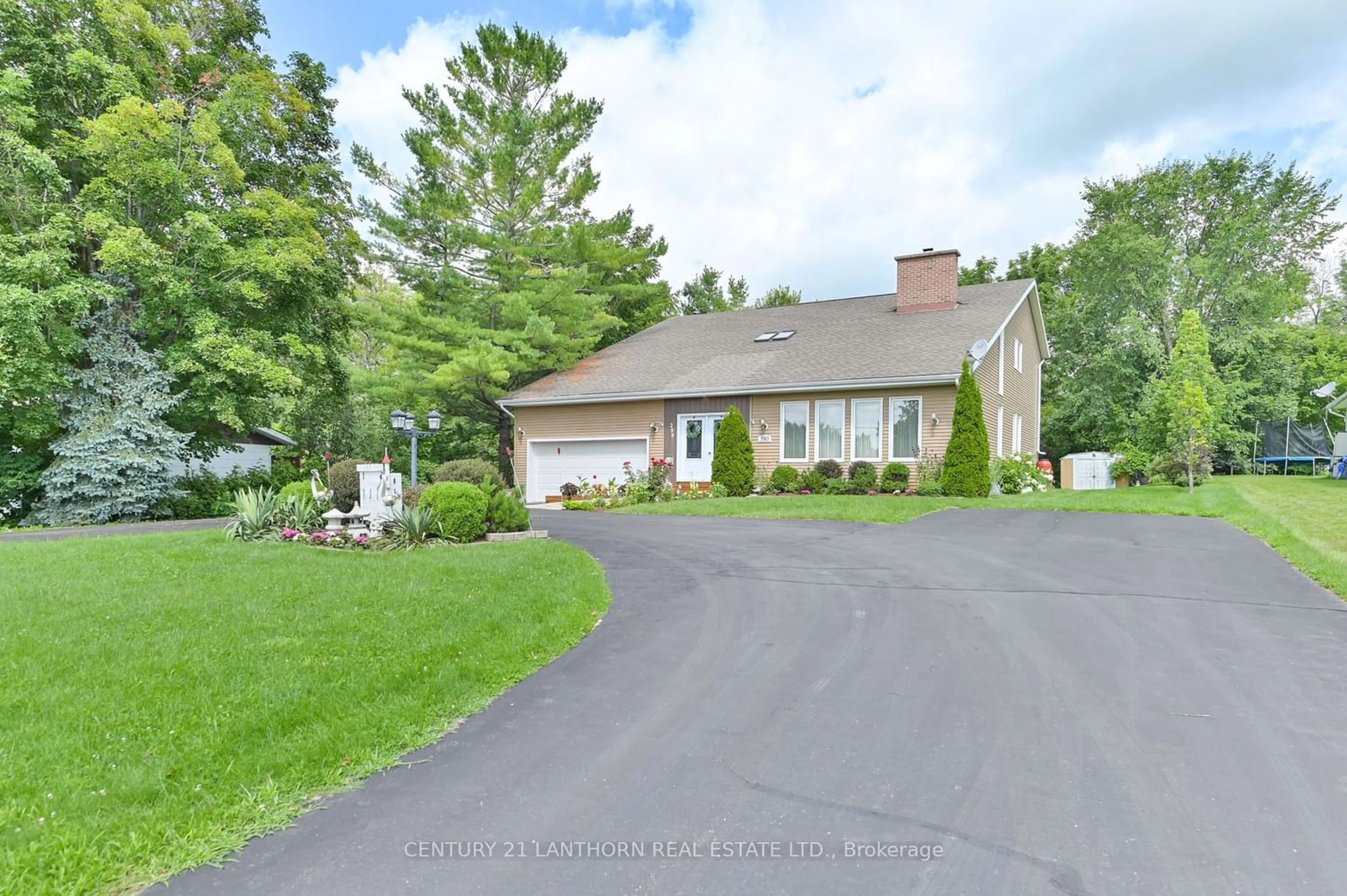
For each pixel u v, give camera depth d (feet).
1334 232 96.84
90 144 47.21
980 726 12.04
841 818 9.24
